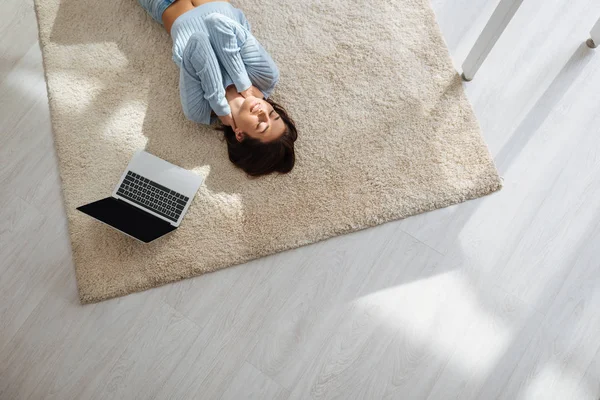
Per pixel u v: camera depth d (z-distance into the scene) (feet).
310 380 5.79
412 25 6.55
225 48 5.95
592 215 6.10
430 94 6.40
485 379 5.78
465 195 6.15
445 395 5.74
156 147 6.29
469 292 5.98
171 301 5.98
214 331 5.91
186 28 6.11
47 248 6.07
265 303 5.98
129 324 5.92
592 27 6.45
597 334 5.85
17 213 6.14
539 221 6.11
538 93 6.39
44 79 6.47
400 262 6.06
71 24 6.53
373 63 6.49
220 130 6.34
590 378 5.76
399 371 5.80
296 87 6.46
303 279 6.03
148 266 6.02
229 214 6.15
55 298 5.97
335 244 6.12
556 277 5.98
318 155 6.29
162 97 6.40
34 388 5.75
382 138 6.31
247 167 6.12
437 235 6.12
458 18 6.58
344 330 5.90
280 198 6.19
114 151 6.27
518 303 5.94
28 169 6.24
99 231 6.08
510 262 6.03
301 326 5.92
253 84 6.27
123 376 5.79
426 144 6.29
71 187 6.16
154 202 6.03
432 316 5.93
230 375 5.81
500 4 5.15
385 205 6.13
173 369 5.82
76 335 5.88
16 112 6.37
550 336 5.86
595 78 6.40
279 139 5.95
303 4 6.61
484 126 6.34
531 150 6.27
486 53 5.84
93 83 6.41
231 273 6.06
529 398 5.73
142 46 6.51
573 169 6.21
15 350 5.83
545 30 6.50
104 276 5.98
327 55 6.52
